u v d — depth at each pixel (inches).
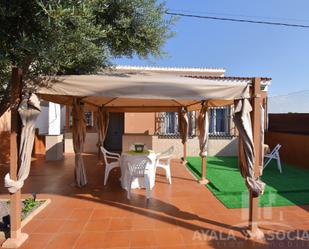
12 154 177.9
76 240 181.9
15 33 158.6
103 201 263.6
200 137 346.0
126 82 199.2
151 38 224.5
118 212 233.8
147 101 394.0
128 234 191.3
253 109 199.0
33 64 177.9
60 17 137.8
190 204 255.4
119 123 671.1
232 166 438.6
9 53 159.8
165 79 209.8
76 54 176.2
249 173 194.7
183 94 201.2
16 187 175.6
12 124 177.8
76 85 195.6
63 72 229.8
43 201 258.1
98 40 213.0
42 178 359.6
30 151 181.0
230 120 555.5
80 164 318.3
